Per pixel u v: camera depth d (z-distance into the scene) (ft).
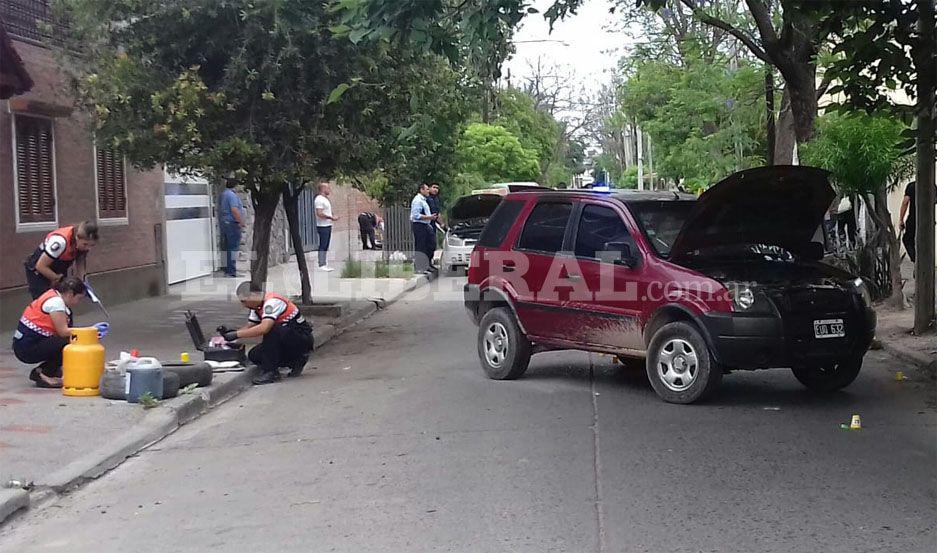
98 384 32.50
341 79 41.70
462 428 28.35
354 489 22.90
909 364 37.01
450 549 18.83
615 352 32.42
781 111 58.75
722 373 30.14
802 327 29.07
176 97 39.78
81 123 50.26
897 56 34.14
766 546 18.62
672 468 23.79
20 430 28.22
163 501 22.82
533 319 34.42
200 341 38.75
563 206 34.32
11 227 46.39
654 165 131.23
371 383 36.09
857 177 43.50
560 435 27.17
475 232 81.10
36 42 48.29
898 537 19.02
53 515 22.26
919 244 40.73
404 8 28.71
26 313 33.27
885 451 25.12
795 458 24.53
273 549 19.22
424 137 46.32
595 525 19.92
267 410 32.27
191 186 70.64
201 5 40.04
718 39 70.74
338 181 48.39
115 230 57.36
